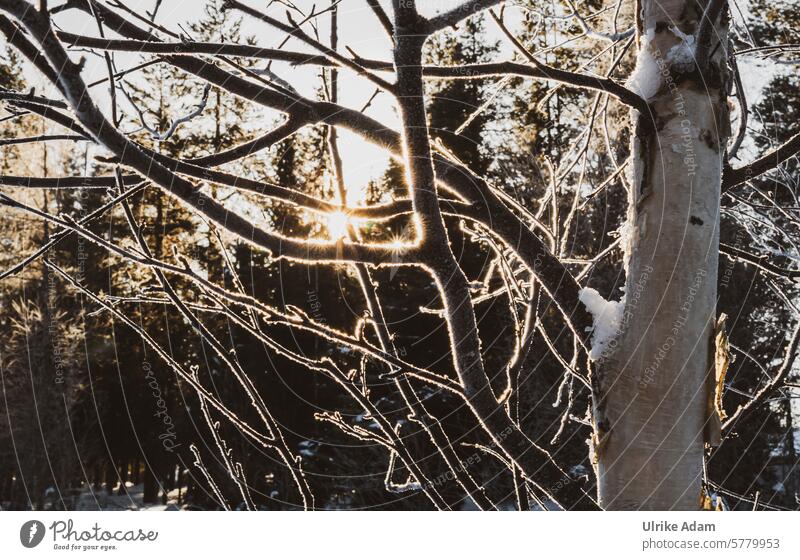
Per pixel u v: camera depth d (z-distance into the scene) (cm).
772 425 1049
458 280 169
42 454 1609
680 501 197
